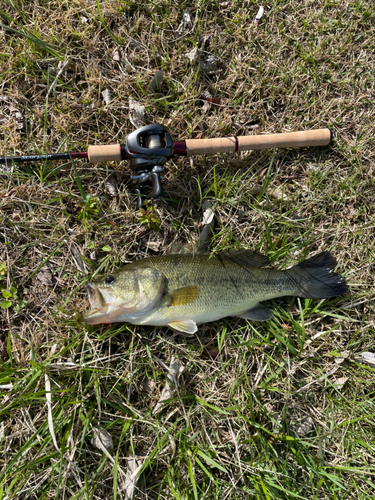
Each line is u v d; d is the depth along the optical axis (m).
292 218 0.64
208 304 0.56
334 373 0.61
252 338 0.60
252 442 0.56
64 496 0.52
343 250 0.64
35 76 0.62
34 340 0.57
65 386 0.56
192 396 0.56
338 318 0.62
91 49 0.63
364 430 0.60
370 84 0.68
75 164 0.61
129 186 0.62
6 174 0.59
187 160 0.63
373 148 0.66
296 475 0.57
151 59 0.65
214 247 0.61
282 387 0.59
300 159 0.65
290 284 0.59
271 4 0.67
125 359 0.57
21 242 0.60
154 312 0.55
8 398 0.54
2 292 0.57
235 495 0.54
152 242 0.61
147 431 0.56
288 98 0.67
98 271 0.58
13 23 0.63
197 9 0.65
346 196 0.65
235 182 0.62
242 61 0.66
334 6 0.68
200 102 0.66
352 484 0.57
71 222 0.61
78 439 0.54
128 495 0.53
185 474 0.55
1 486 0.50
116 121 0.63
